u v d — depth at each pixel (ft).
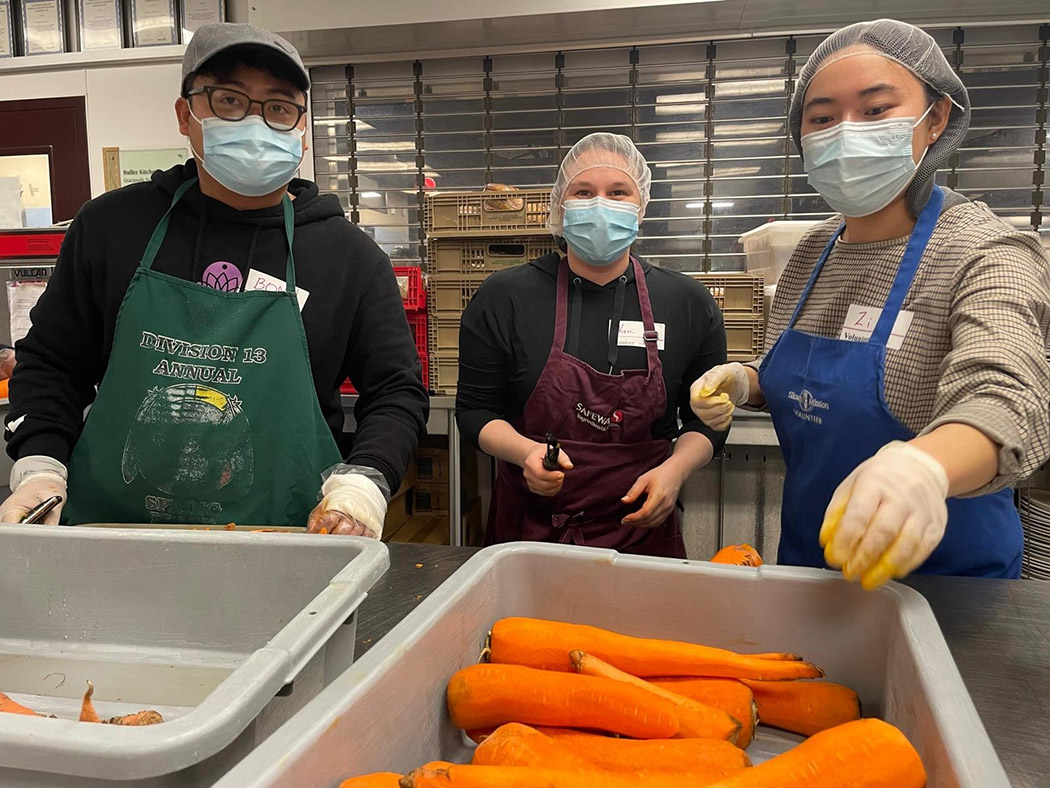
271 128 3.81
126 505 3.77
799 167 8.41
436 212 7.42
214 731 1.28
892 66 3.21
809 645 2.27
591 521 4.91
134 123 9.64
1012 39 7.91
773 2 7.45
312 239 4.12
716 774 1.77
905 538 1.94
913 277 3.22
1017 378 2.37
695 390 3.92
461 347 5.31
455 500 7.84
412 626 1.91
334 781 1.49
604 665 2.14
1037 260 2.93
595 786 1.57
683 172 8.66
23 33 9.66
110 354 3.90
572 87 8.72
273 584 2.39
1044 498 6.97
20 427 3.82
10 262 7.55
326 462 3.90
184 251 4.01
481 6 7.80
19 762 1.24
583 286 5.08
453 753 2.12
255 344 3.76
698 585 2.36
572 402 4.88
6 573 2.59
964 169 8.10
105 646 2.53
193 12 9.39
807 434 3.55
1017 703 2.18
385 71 9.03
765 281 7.55
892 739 1.58
